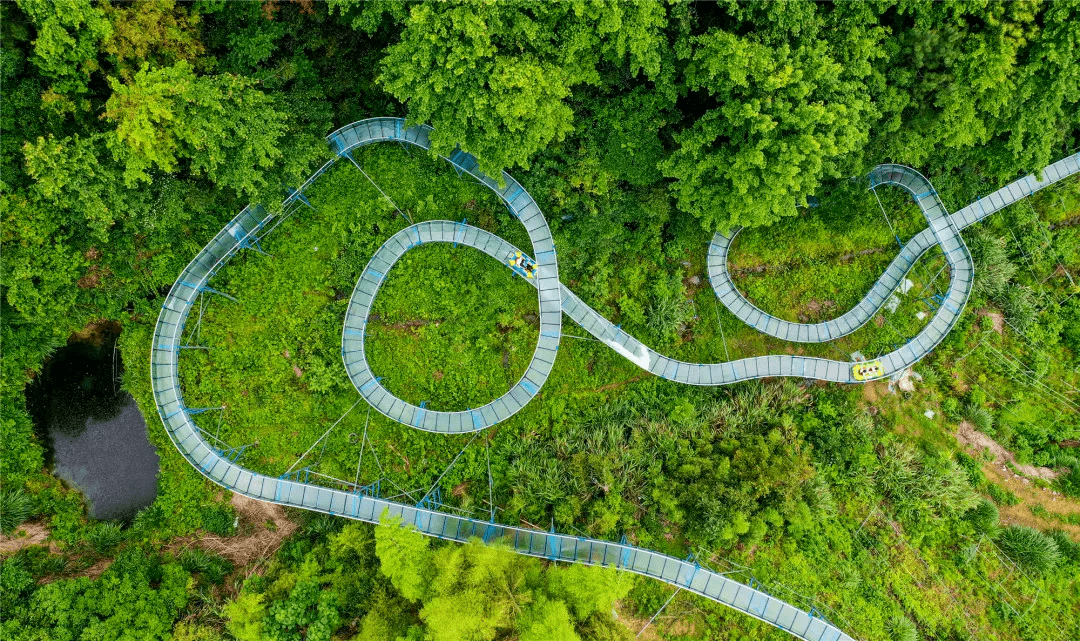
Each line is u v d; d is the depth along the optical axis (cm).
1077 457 2845
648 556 2623
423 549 2423
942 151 2619
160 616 2447
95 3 2002
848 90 2103
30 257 2308
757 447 2725
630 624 2695
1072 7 2003
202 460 2672
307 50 2533
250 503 2817
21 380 2689
